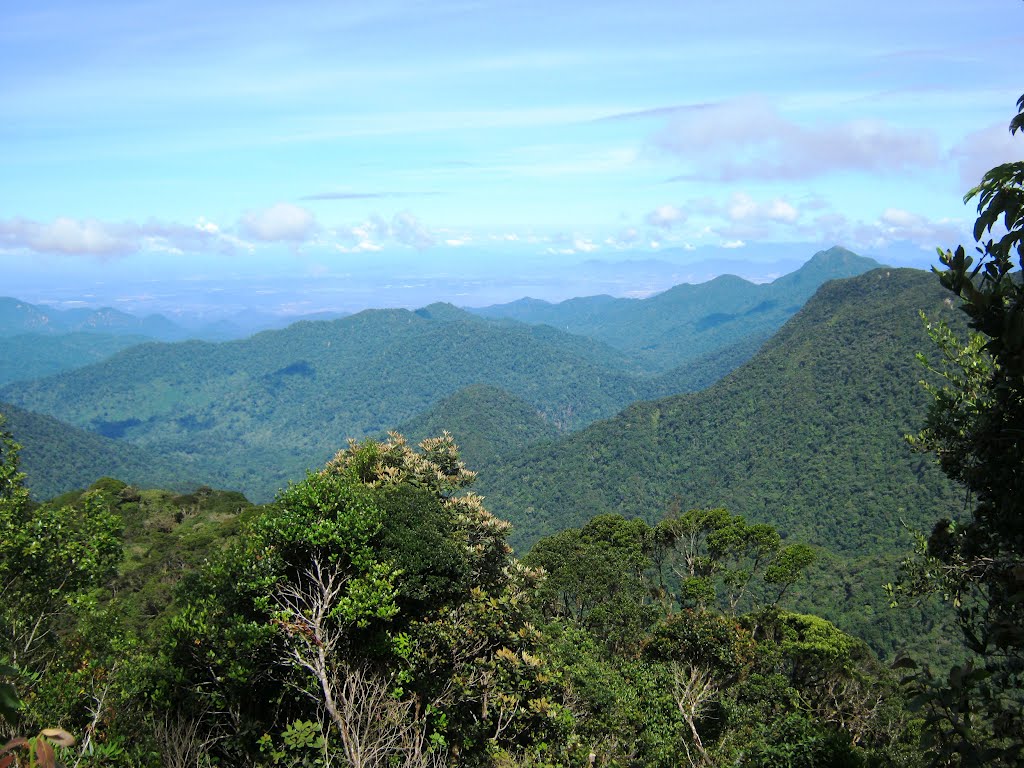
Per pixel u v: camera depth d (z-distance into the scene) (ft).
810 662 64.75
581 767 33.99
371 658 31.17
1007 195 9.55
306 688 28.48
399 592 32.40
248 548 32.89
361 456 44.34
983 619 11.82
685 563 97.91
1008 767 8.84
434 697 31.35
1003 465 12.09
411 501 37.70
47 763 6.30
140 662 30.01
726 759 39.68
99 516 35.58
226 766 28.37
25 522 33.73
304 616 30.14
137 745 25.22
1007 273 9.92
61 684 26.68
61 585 33.24
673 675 51.80
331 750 26.63
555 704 34.30
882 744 50.93
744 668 61.16
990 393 12.78
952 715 9.52
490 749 30.73
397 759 25.29
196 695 29.55
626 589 81.00
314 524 32.60
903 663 10.74
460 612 34.53
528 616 40.96
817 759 26.84
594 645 66.49
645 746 43.52
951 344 16.49
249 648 28.63
